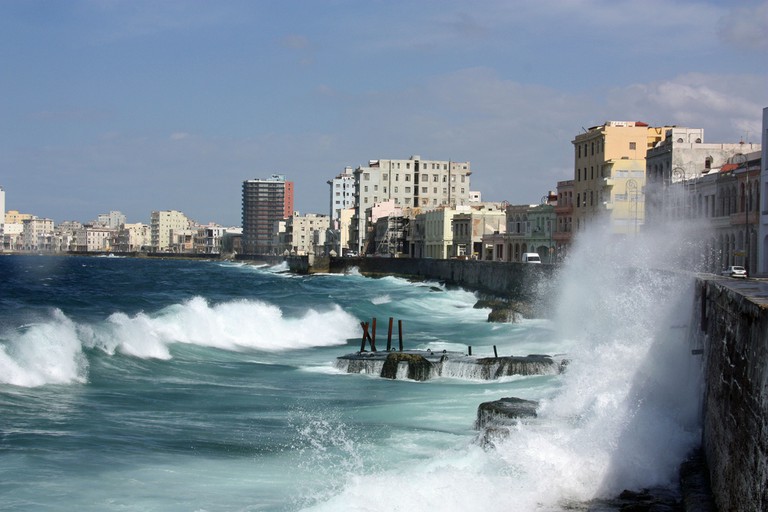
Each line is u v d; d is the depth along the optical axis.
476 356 42.97
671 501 20.84
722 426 19.42
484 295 96.69
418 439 27.55
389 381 39.41
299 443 26.89
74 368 36.72
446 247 162.00
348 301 87.12
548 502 21.03
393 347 52.75
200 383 37.91
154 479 22.52
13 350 34.94
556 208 123.81
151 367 40.81
